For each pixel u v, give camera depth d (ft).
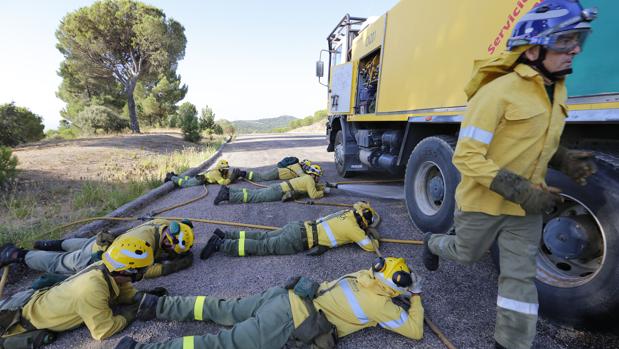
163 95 91.76
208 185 21.85
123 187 19.67
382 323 6.62
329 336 6.26
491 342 6.68
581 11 4.60
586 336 6.55
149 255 7.55
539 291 7.08
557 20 4.69
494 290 8.45
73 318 7.07
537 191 4.75
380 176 23.97
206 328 7.41
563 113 5.38
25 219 13.89
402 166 15.72
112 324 7.11
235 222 14.14
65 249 10.53
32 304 6.98
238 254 10.75
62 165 25.20
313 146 51.98
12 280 9.58
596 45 6.14
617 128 7.12
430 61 11.94
